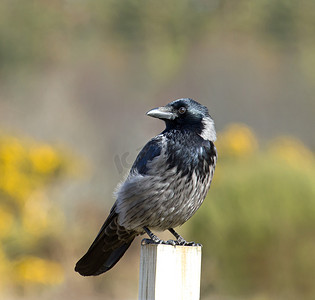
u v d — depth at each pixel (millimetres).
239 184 11250
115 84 30453
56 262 12969
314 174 11523
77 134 24406
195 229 11305
